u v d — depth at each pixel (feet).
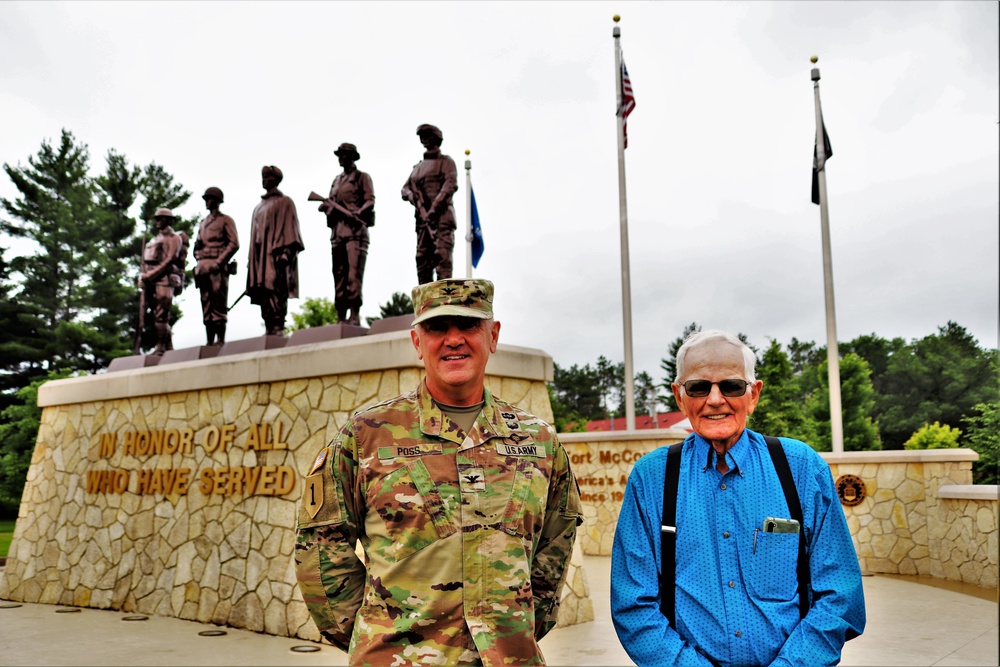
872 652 22.04
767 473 8.43
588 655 20.67
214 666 20.03
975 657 21.39
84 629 24.97
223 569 25.95
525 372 25.57
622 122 47.39
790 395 121.19
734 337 8.82
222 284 32.35
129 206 115.24
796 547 8.21
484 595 8.32
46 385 35.29
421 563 8.30
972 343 117.60
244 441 26.53
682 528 8.45
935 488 39.27
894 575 39.47
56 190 110.73
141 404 30.73
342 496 8.85
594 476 50.24
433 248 25.99
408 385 22.62
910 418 117.60
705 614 8.15
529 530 8.77
